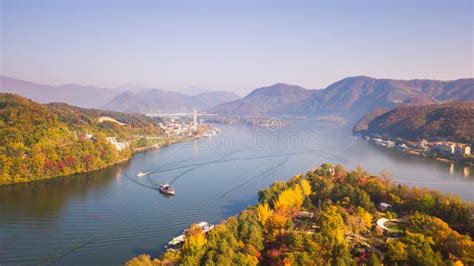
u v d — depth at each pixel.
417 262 104.25
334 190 177.00
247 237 126.62
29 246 146.62
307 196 175.38
